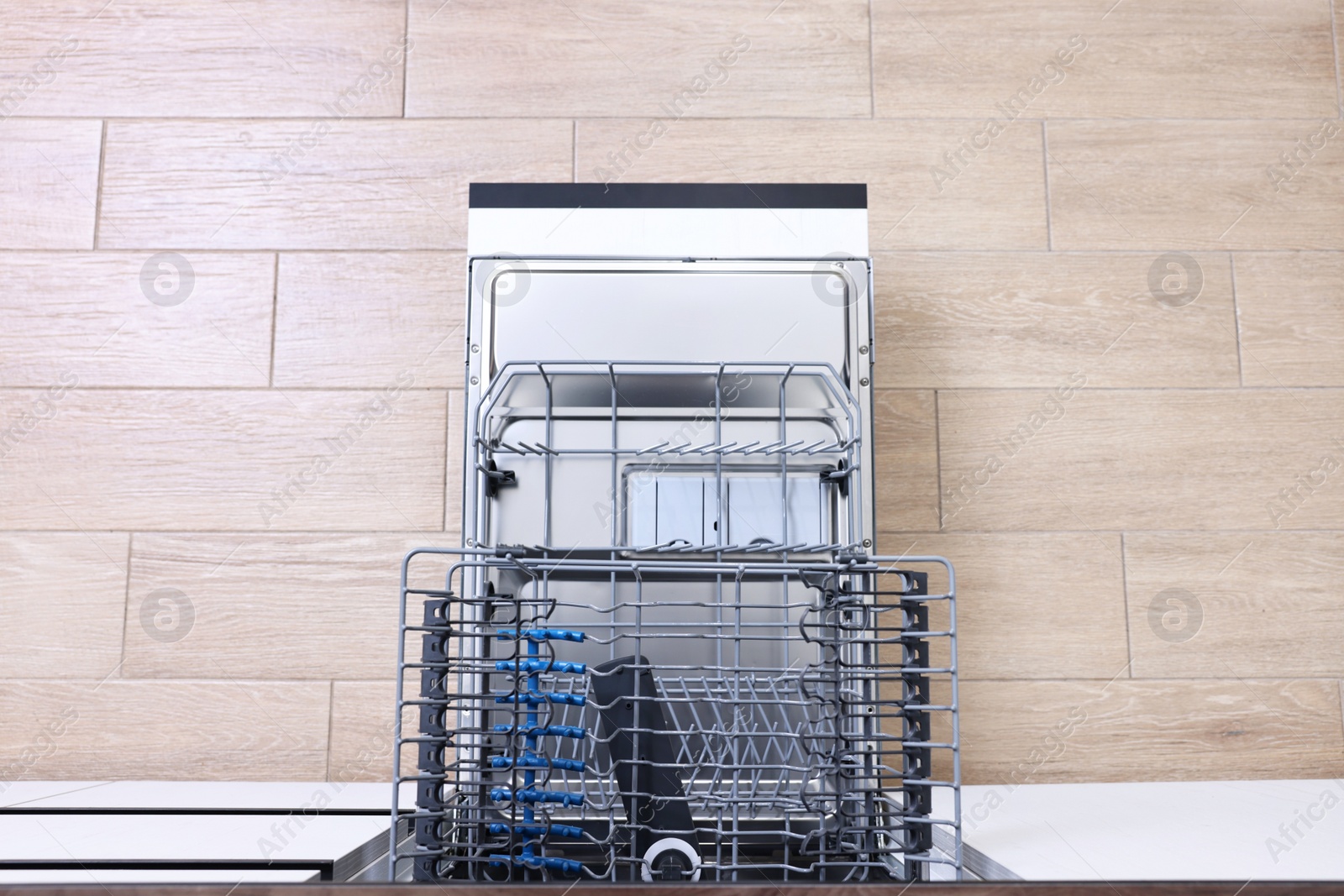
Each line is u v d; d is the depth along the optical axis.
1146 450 1.12
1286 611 1.09
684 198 0.91
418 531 1.09
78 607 1.06
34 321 1.11
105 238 1.13
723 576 0.75
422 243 1.14
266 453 1.10
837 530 0.80
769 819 0.64
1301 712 1.08
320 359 1.12
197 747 1.04
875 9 1.19
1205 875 0.56
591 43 1.18
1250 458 1.12
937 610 1.08
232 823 0.73
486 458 0.82
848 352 0.87
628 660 0.61
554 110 1.16
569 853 0.64
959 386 1.12
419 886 0.51
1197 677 1.08
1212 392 1.13
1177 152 1.17
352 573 1.08
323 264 1.13
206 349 1.12
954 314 1.14
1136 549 1.10
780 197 0.91
